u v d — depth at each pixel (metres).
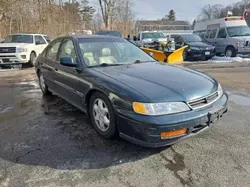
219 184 2.58
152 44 13.88
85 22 43.19
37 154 3.19
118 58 4.42
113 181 2.64
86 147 3.36
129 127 3.04
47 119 4.41
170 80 3.36
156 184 2.59
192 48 13.46
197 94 3.11
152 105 2.89
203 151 3.22
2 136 3.72
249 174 2.73
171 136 2.92
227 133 3.73
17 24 23.42
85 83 3.80
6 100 5.68
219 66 11.32
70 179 2.68
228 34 14.71
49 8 27.50
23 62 11.21
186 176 2.71
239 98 5.69
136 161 3.01
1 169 2.87
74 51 4.36
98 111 3.65
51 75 5.17
